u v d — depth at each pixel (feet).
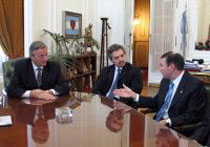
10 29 13.97
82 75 18.44
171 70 7.59
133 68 9.50
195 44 20.77
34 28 15.12
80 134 4.83
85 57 19.06
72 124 5.40
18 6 14.25
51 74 8.59
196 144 4.51
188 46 20.94
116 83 9.41
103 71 9.78
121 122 5.59
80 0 19.58
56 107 6.68
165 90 8.05
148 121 5.71
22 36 14.61
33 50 8.21
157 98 8.31
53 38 15.88
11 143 4.39
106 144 4.40
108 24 21.26
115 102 7.39
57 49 15.83
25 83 8.42
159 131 5.08
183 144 4.47
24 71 8.39
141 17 31.48
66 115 5.96
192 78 7.57
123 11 21.67
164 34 21.80
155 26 21.93
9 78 9.29
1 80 13.75
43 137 4.66
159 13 21.70
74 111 6.39
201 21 20.45
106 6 21.58
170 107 7.63
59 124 5.39
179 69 7.57
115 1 21.50
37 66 8.48
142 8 31.35
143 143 4.47
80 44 19.02
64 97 7.89
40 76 8.50
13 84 8.07
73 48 18.43
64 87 8.43
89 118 5.83
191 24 20.72
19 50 14.47
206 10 20.20
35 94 7.69
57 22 17.13
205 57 20.56
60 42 16.62
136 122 5.62
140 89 9.27
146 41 31.65
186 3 20.74
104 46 21.39
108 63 20.11
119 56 9.27
